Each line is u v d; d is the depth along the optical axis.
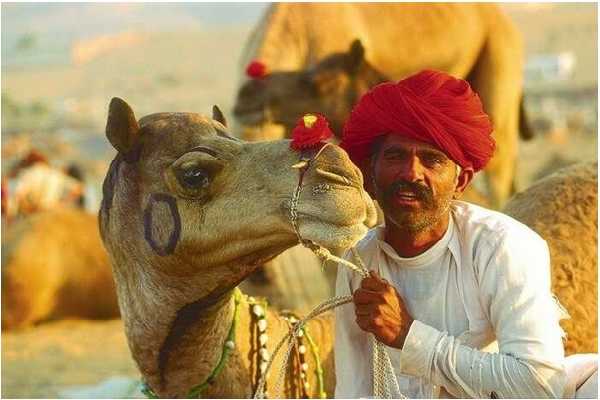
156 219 5.42
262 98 12.07
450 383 5.19
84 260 14.72
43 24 86.00
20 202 20.62
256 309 5.90
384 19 16.33
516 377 5.07
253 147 5.26
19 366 11.69
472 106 5.28
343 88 12.06
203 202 5.29
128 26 88.38
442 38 16.80
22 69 72.50
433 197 5.25
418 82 5.26
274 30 15.05
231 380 5.78
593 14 79.00
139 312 5.66
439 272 5.39
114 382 9.24
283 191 4.99
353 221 4.75
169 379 5.73
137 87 67.50
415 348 5.16
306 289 8.72
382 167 5.29
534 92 50.66
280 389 5.96
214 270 5.37
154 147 5.50
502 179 16.83
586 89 50.34
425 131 5.19
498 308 5.24
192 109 56.72
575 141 37.44
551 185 7.39
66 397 9.49
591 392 5.30
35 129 43.56
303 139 4.98
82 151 39.41
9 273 14.21
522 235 5.34
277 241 5.12
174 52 79.88
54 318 14.63
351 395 5.66
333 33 15.28
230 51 80.50
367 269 5.55
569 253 6.87
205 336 5.66
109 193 5.70
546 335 5.14
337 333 5.71
